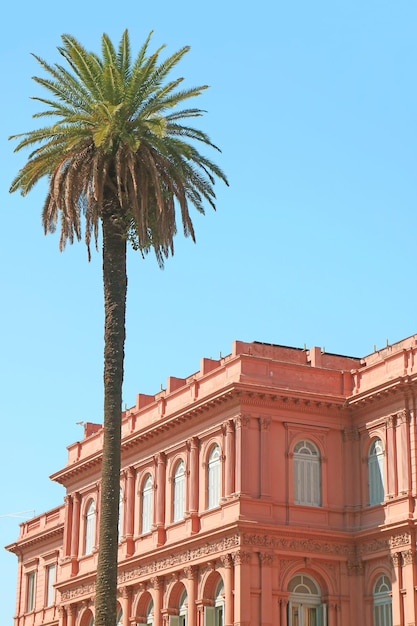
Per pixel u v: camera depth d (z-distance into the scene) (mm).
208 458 70000
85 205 54000
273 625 63312
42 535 100688
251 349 71812
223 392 67125
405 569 62781
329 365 73688
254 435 66750
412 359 66250
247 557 63750
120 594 76625
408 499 63719
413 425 64688
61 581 86062
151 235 54000
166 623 70562
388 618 64062
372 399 67562
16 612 105375
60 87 54562
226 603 63938
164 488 74625
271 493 66062
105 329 51375
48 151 54125
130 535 77438
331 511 67750
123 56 54844
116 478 49031
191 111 56562
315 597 66125
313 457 68500
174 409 75125
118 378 50500
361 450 68938
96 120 53719
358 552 67062
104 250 52500
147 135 53812
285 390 67562
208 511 68188
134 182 51125
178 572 70375
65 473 88375
